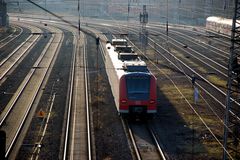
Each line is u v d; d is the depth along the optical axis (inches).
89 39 3821.4
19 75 2269.9
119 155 1179.3
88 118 1509.6
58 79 2202.3
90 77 2261.3
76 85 2076.8
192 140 1305.4
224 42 3705.7
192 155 1181.1
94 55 3006.9
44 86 2042.3
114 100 1742.1
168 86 2057.1
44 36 3688.5
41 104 1722.4
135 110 1505.9
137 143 1280.8
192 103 1743.4
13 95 1859.0
